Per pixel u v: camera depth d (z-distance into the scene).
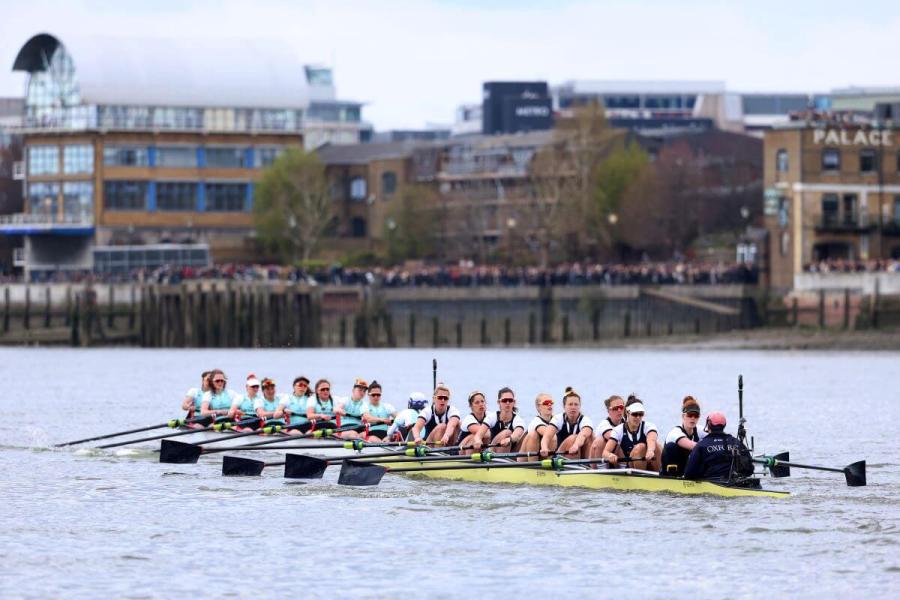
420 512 147.00
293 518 144.62
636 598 115.38
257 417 190.88
